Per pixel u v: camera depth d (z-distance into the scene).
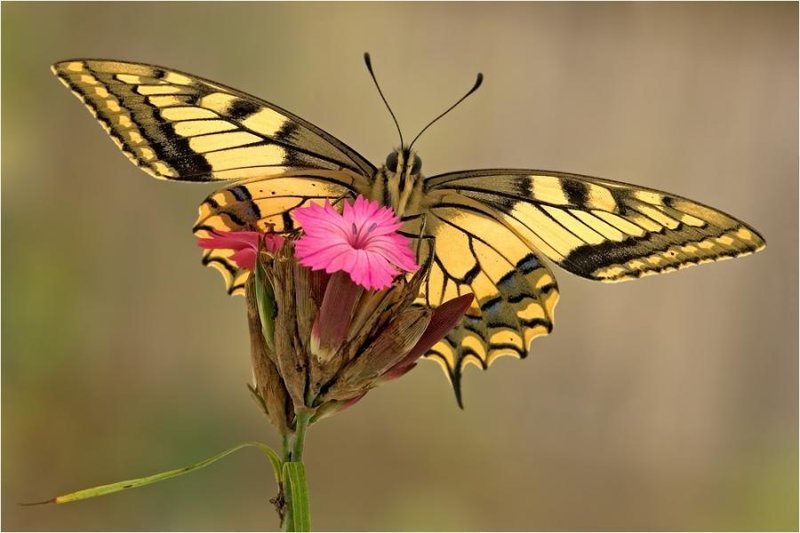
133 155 0.60
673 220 0.61
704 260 0.61
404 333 0.58
